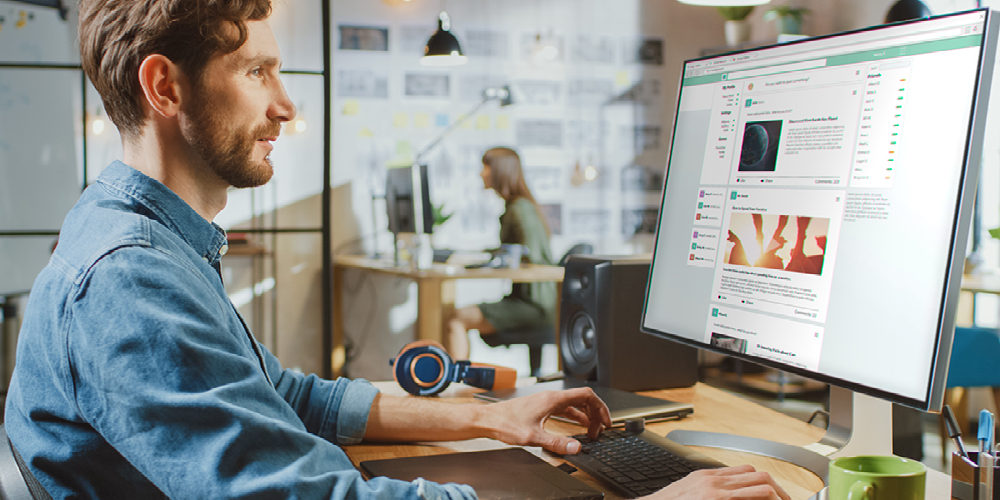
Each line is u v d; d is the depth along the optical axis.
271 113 0.73
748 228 0.87
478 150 4.85
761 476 0.64
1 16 3.48
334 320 4.42
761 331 0.84
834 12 5.03
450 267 3.79
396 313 4.71
